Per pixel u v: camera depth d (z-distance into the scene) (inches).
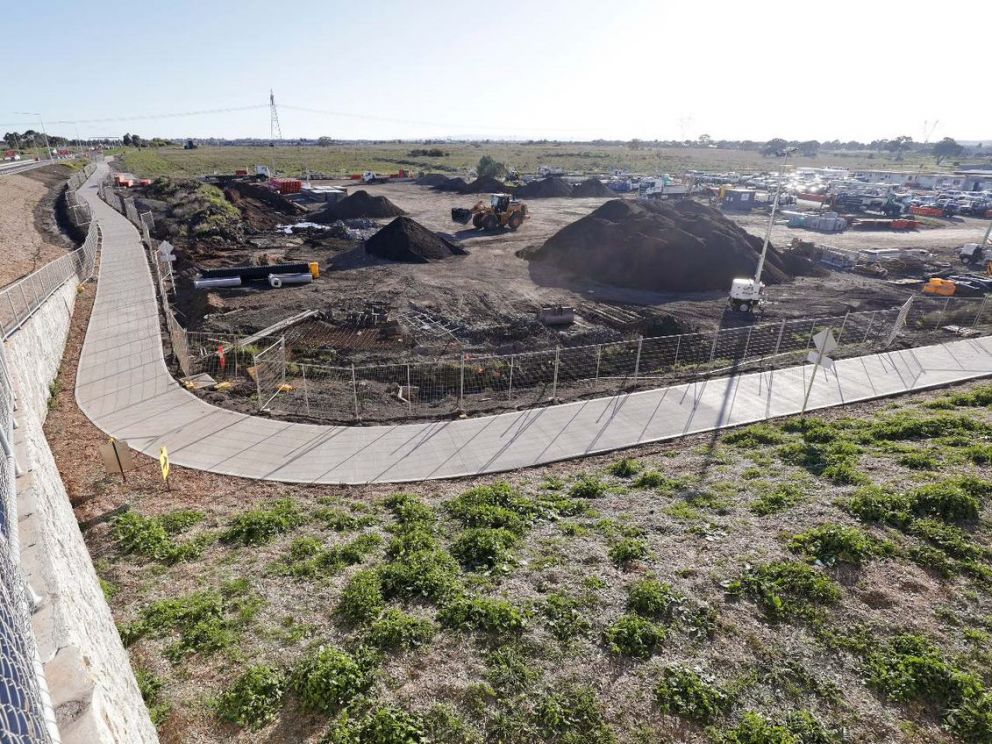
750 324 1019.9
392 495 464.1
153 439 534.3
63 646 179.9
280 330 916.0
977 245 1561.3
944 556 358.3
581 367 820.6
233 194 2097.7
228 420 577.3
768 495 450.0
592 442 562.9
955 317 1052.5
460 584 349.7
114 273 1122.0
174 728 257.4
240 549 389.4
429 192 2960.1
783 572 350.3
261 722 261.4
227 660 293.7
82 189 2402.8
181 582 354.9
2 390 290.4
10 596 157.6
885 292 1254.9
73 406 594.6
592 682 281.1
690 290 1236.5
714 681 280.5
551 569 366.9
